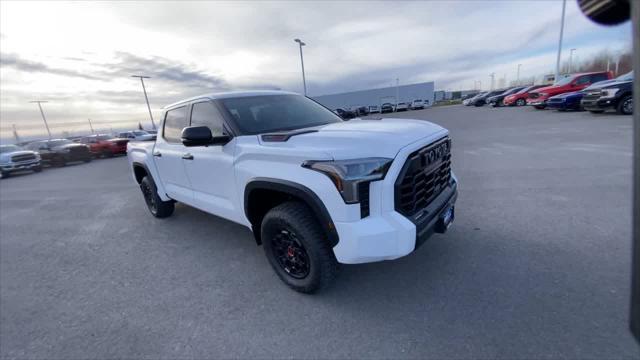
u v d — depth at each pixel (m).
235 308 2.47
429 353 1.85
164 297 2.72
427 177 2.37
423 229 2.13
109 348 2.15
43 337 2.33
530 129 10.72
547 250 2.84
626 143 6.96
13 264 3.78
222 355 2.00
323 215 2.06
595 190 4.27
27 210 6.86
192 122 3.42
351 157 1.99
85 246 4.13
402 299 2.36
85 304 2.73
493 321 2.05
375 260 2.01
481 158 7.08
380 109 51.22
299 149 2.19
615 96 10.66
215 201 3.18
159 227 4.55
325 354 1.93
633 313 0.88
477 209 3.98
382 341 1.98
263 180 2.36
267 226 2.53
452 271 2.65
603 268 2.50
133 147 4.93
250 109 3.11
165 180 4.17
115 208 6.10
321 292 2.55
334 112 3.93
